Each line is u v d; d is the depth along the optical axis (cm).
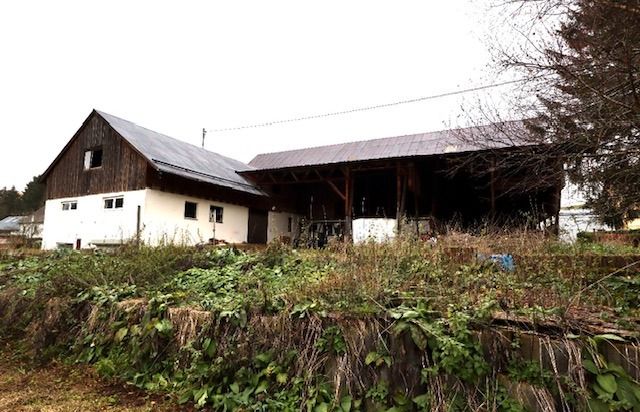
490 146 539
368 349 253
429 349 235
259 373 277
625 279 311
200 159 1520
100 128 1405
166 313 339
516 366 218
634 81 313
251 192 1495
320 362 263
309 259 466
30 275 504
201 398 276
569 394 201
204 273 453
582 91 355
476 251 397
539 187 567
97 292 398
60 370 353
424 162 1145
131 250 542
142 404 285
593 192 450
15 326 424
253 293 340
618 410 190
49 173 1527
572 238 490
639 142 357
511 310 249
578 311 255
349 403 242
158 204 1237
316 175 1452
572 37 368
